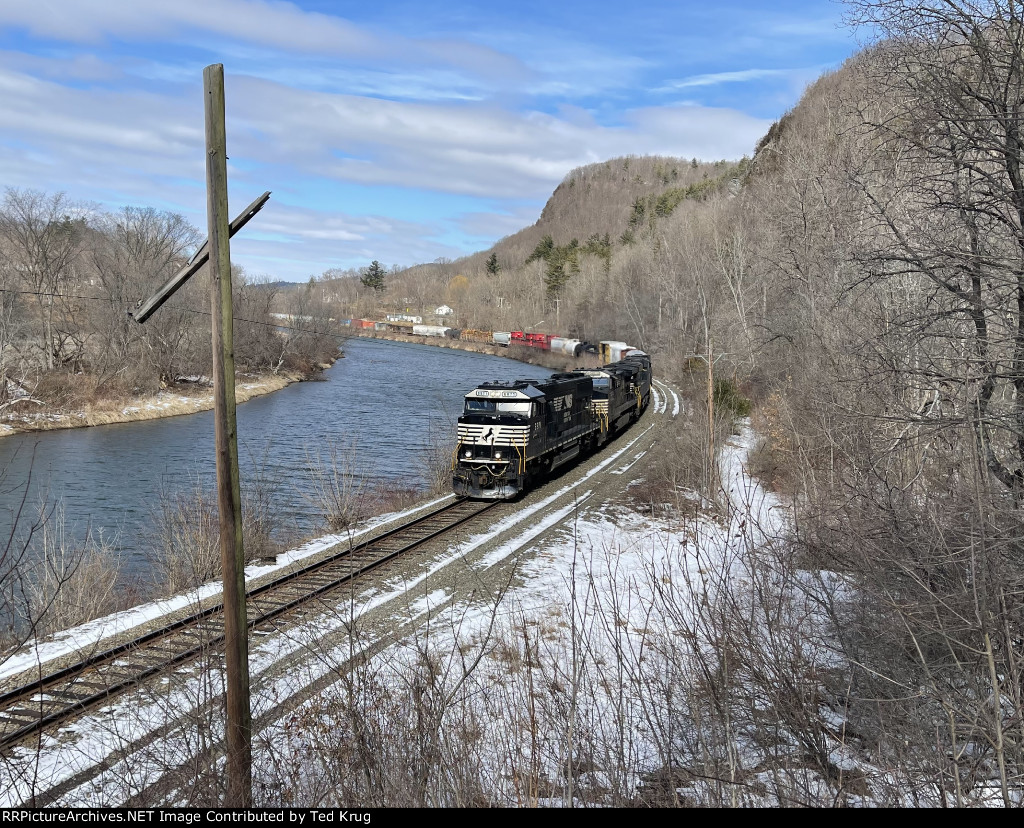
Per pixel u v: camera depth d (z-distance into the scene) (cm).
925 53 943
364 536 1848
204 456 3262
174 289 793
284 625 1245
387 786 639
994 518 717
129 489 2677
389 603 1370
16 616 1371
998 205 930
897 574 768
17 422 3838
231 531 748
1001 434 945
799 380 2033
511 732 792
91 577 1510
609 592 1443
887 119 1016
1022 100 859
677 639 1083
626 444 3450
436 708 761
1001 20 875
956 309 904
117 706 962
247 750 720
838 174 2214
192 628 1219
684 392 5106
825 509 970
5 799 736
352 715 714
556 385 2606
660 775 722
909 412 891
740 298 4488
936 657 761
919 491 862
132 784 674
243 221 759
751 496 2098
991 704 620
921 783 615
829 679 831
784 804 611
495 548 1769
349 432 3888
